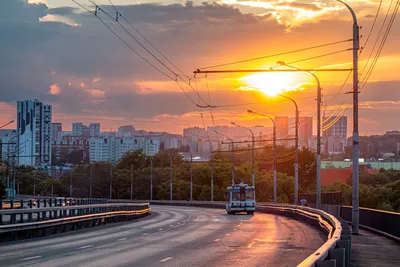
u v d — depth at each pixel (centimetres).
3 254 2941
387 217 4266
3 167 15312
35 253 2998
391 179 17212
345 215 6444
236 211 9588
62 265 2478
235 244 3641
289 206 8544
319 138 6956
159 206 15750
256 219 7556
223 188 19788
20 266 2428
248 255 2969
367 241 3828
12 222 3712
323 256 1463
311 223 6094
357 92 4612
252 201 9650
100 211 5788
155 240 3947
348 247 2039
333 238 2059
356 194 4512
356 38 4600
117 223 6294
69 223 4728
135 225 5981
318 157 6938
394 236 3972
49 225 4222
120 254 2984
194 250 3231
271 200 17650
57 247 3359
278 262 2664
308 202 10131
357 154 4559
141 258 2798
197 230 5112
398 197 13000
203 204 14712
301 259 2789
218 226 5797
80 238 4091
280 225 5991
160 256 2898
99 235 4422
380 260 2766
